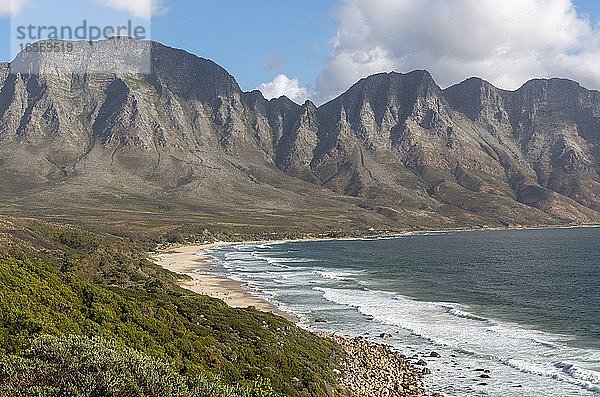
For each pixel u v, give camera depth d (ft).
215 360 129.90
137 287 254.47
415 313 270.46
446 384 164.25
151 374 81.92
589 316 265.95
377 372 172.76
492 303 303.48
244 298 306.14
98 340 97.60
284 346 167.73
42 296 123.03
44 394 71.77
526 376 171.22
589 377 167.94
